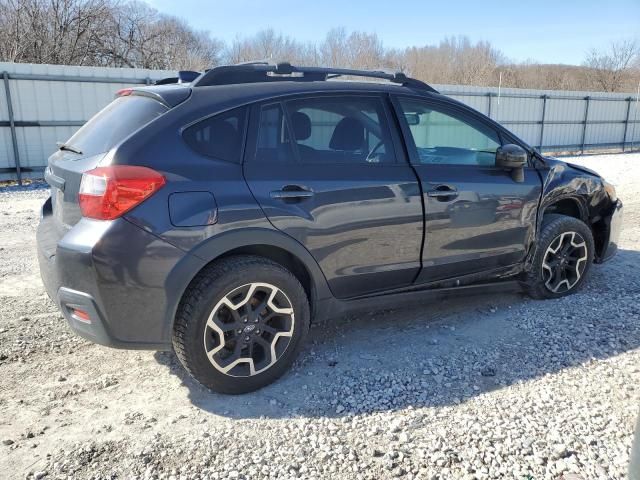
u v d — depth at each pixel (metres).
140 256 2.72
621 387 3.11
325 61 34.84
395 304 3.68
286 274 3.12
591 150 23.48
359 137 3.45
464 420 2.82
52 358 3.54
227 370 3.02
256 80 3.35
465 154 3.91
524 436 2.67
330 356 3.56
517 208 4.02
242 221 2.95
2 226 7.48
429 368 3.37
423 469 2.46
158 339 2.87
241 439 2.70
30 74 12.08
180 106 3.00
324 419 2.86
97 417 2.89
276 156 3.16
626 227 7.25
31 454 2.58
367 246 3.40
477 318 4.13
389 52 39.22
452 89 18.91
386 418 2.85
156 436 2.72
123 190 2.69
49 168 3.38
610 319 4.05
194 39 32.53
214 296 2.91
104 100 13.09
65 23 24.55
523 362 3.43
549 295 4.44
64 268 2.78
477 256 3.90
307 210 3.15
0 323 4.06
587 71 44.41
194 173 2.88
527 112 20.89
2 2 23.08
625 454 2.53
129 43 28.25
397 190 3.45
